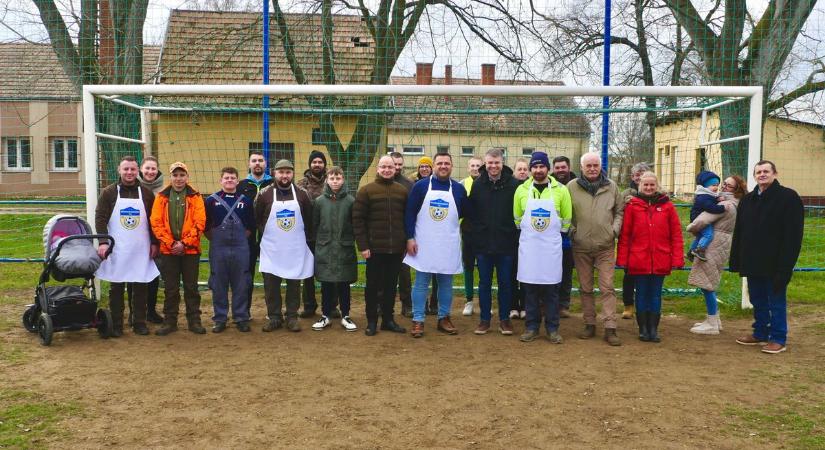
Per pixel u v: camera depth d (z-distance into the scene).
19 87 11.87
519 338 6.55
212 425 4.18
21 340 6.28
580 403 4.62
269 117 9.88
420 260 6.50
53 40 11.39
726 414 4.41
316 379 5.15
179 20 11.55
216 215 6.69
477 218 6.63
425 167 7.67
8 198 17.97
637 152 9.48
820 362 5.71
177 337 6.50
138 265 6.49
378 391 4.86
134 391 4.83
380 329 6.88
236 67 11.35
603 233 6.37
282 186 6.75
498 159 6.46
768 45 11.38
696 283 6.75
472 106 9.52
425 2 11.70
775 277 5.95
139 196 6.54
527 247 6.35
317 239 6.71
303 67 11.18
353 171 10.34
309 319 7.36
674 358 5.83
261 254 6.80
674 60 12.34
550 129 9.52
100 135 7.82
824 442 3.95
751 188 7.71
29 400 4.61
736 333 6.82
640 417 4.36
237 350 6.02
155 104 9.44
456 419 4.30
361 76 11.29
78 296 6.25
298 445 3.87
